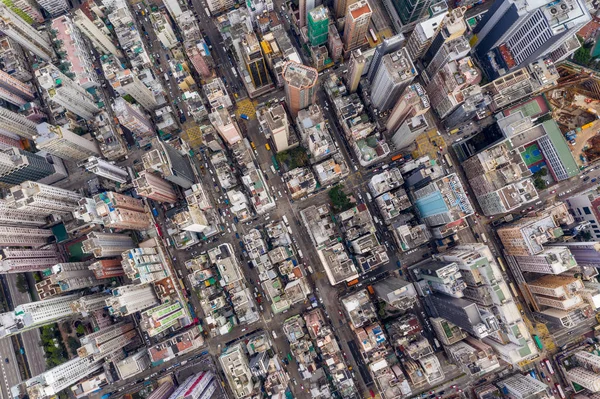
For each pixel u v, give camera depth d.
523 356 194.25
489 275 199.62
